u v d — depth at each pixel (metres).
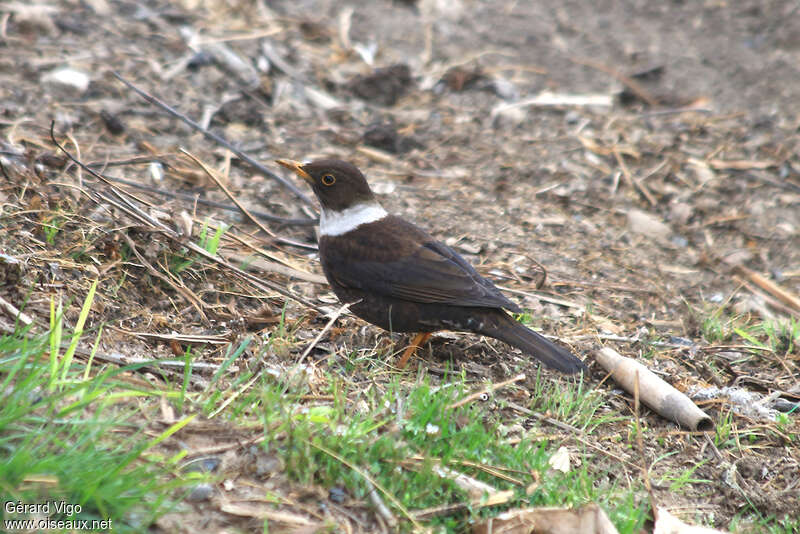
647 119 17.39
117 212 10.52
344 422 7.81
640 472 8.55
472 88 17.75
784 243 14.14
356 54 18.11
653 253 13.62
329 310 10.56
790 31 20.98
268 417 7.57
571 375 9.69
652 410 9.55
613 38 20.52
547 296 11.93
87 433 6.78
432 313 9.62
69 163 12.03
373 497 7.08
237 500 6.90
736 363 10.87
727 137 16.94
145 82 15.37
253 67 16.62
